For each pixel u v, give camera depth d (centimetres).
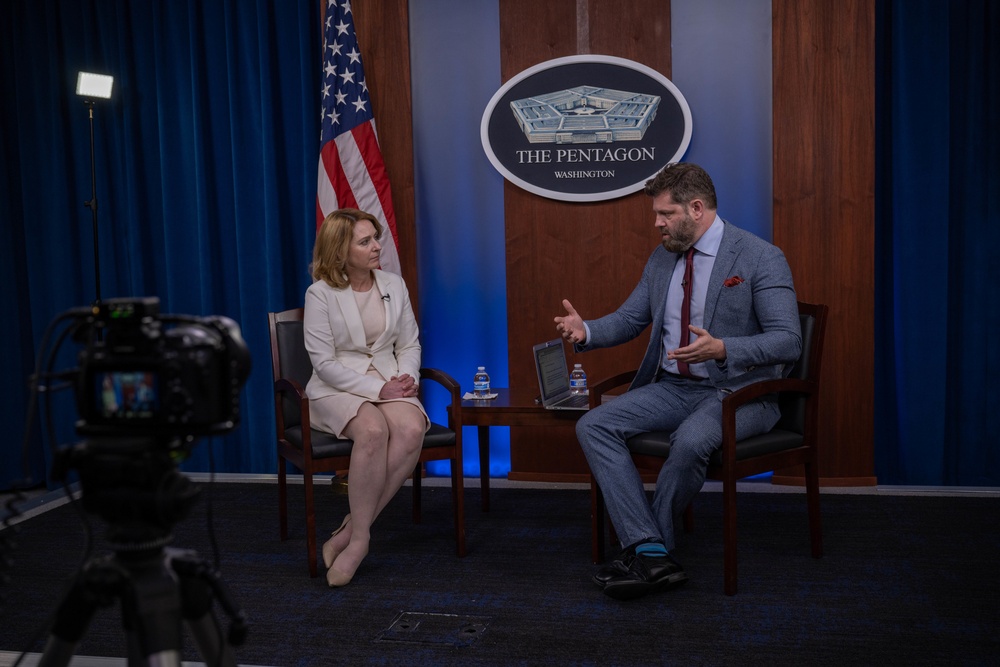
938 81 361
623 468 280
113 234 431
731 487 267
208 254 419
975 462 378
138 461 138
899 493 369
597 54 383
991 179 367
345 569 280
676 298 305
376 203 388
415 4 400
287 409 324
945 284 367
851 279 371
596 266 391
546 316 397
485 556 308
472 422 317
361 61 391
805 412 292
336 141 386
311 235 411
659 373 314
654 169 383
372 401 302
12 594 281
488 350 411
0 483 428
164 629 140
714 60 381
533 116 388
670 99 379
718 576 283
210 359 140
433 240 409
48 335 146
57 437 430
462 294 410
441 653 232
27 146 424
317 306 313
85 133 425
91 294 432
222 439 432
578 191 388
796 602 260
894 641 232
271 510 370
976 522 330
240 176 413
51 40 420
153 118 423
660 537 272
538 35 388
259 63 406
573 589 275
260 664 227
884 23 374
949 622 243
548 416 312
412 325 333
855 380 374
